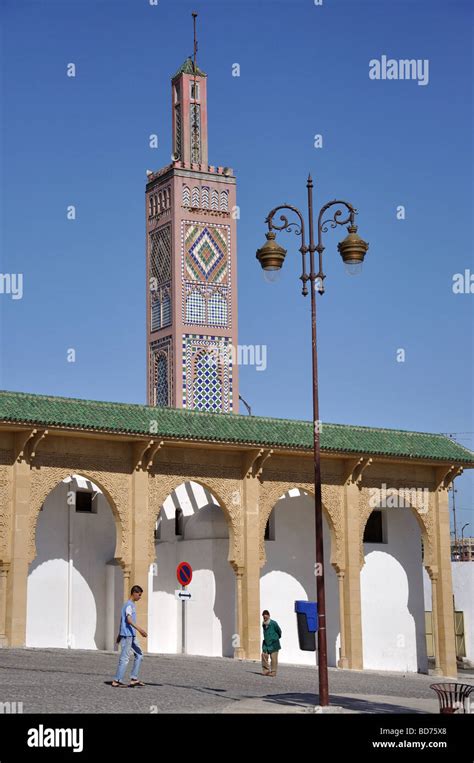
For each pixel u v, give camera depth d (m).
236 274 50.69
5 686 24.45
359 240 24.75
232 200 51.00
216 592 41.47
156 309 50.47
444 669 45.06
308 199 24.58
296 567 44.19
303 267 24.70
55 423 35.69
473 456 46.09
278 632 32.91
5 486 35.81
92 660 32.47
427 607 60.81
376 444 43.50
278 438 40.62
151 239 51.28
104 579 40.59
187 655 39.47
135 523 37.94
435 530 45.72
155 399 49.91
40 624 38.62
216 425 39.94
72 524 40.03
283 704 23.36
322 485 42.78
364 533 46.03
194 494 43.47
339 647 44.16
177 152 51.16
